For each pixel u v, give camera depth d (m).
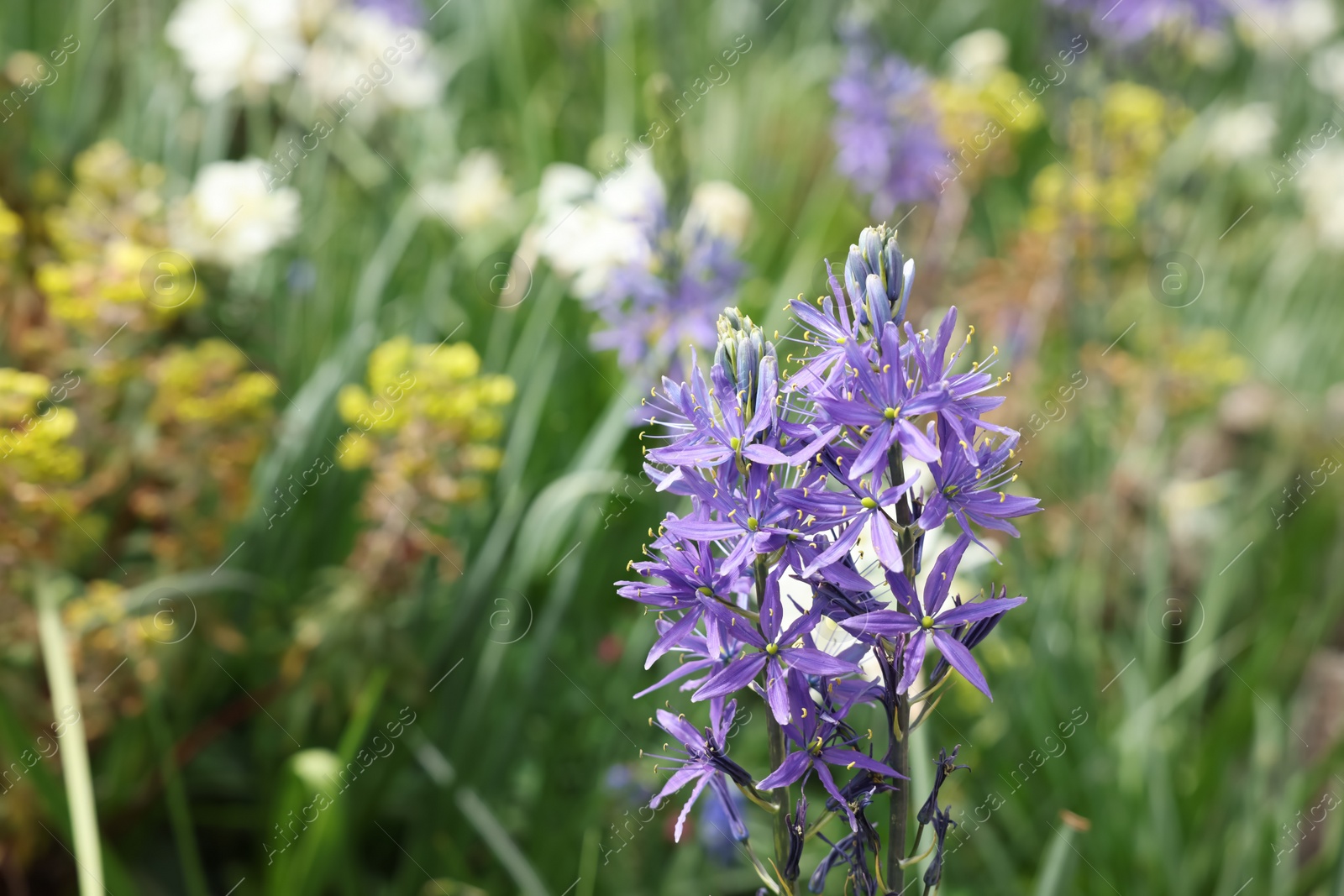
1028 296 1.56
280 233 1.29
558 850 1.10
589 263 1.24
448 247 1.65
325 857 1.00
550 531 1.27
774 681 0.70
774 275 1.80
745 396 0.70
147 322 1.14
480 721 1.11
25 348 1.14
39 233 1.33
